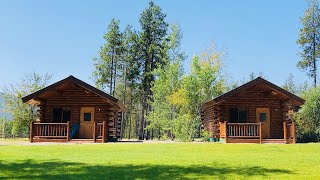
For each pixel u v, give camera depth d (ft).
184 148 52.70
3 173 28.60
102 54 145.18
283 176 26.84
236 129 75.00
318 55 119.65
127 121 206.90
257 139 73.61
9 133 126.82
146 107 144.36
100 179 25.85
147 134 142.31
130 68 150.00
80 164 33.99
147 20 143.74
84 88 76.54
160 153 45.75
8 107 115.85
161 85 119.24
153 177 26.48
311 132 81.61
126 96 188.65
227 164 33.83
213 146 55.93
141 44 144.15
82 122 78.43
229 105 80.38
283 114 80.07
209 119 89.35
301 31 121.39
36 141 72.13
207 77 109.29
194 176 26.91
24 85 119.44
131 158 39.34
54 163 34.76
